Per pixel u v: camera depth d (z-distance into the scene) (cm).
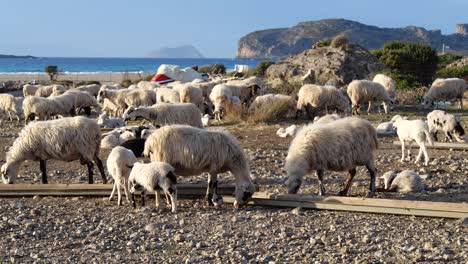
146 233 976
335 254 838
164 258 842
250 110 2525
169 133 1124
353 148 1140
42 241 938
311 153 1139
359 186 1293
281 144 1906
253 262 816
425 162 1497
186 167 1132
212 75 4856
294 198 1127
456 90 2877
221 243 909
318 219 1042
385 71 3731
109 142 1817
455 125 1764
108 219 1065
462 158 1594
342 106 2525
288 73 3669
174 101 2617
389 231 954
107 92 2694
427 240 897
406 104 3102
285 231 966
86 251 880
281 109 2509
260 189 1298
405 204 1049
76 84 5500
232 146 1137
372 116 2583
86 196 1256
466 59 5116
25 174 1522
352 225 996
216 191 1166
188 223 1031
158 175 1088
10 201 1230
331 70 3569
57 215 1102
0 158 1762
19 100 2797
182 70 4253
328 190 1259
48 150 1302
